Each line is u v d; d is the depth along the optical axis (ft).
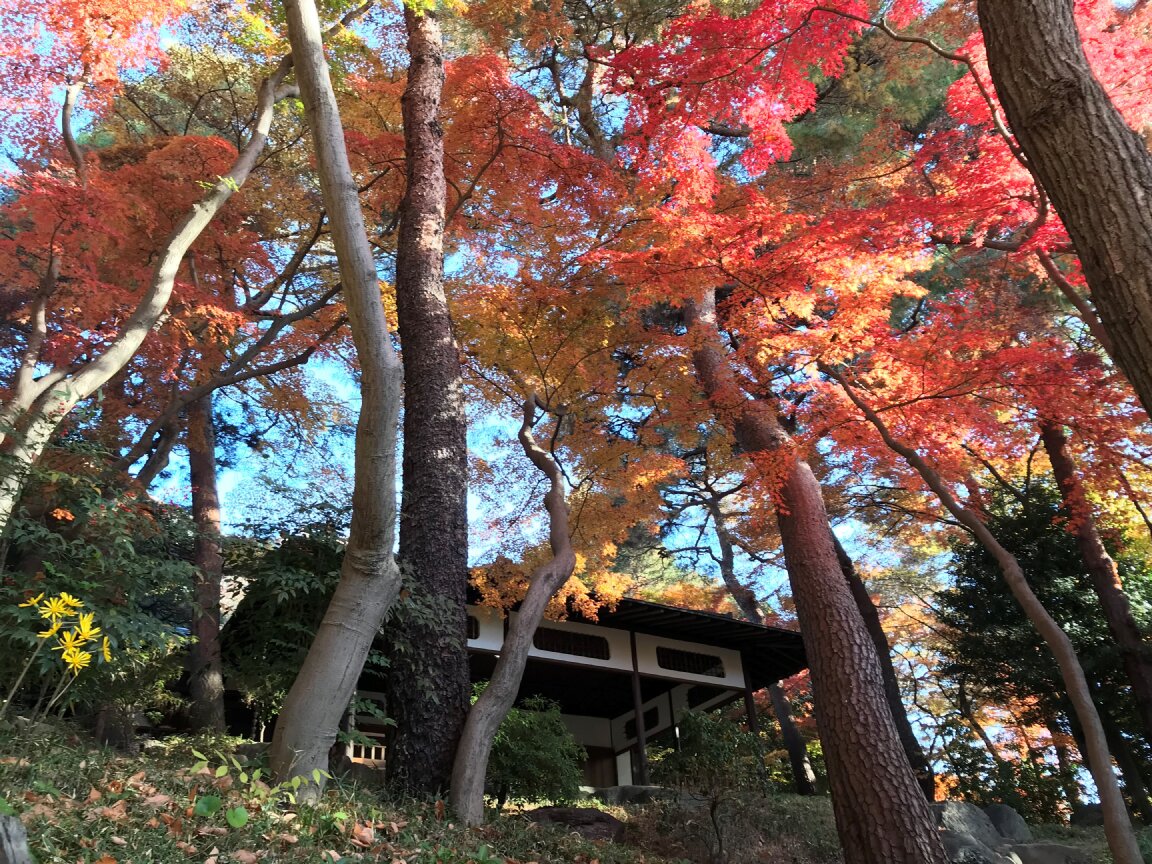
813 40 22.75
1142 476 32.24
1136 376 9.78
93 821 9.12
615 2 43.52
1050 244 21.99
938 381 22.59
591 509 38.14
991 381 22.21
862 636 26.68
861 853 22.70
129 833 9.12
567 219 33.09
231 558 22.59
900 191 26.17
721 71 23.12
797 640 49.42
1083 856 34.45
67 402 18.15
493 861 12.19
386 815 14.90
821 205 30.91
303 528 22.59
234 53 36.19
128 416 35.53
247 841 9.98
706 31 22.38
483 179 34.96
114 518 15.69
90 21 23.73
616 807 34.63
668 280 23.35
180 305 32.01
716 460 35.94
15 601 14.07
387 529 15.99
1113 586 36.11
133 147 33.65
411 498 22.66
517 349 31.40
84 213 25.09
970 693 55.83
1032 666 44.75
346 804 14.40
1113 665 41.93
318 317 37.60
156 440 43.45
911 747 44.16
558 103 49.19
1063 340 34.17
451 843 14.67
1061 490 35.04
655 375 30.63
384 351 15.66
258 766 14.99
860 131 40.81
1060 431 34.91
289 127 38.11
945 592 50.29
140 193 29.99
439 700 20.12
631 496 38.27
